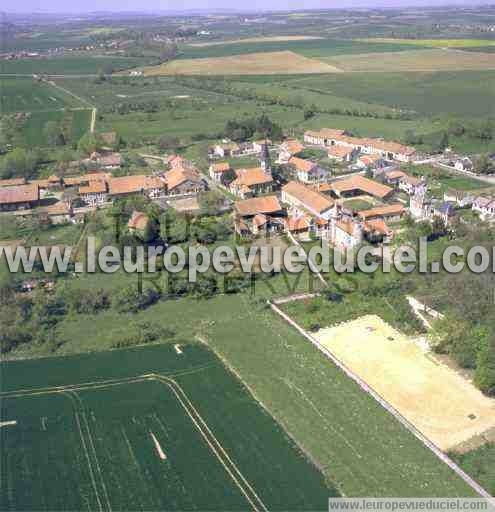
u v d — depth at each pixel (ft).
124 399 356.38
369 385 363.15
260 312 448.65
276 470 300.20
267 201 618.44
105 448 317.83
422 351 398.01
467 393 354.95
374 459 303.48
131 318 447.83
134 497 286.25
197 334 424.46
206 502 282.36
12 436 327.47
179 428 330.95
